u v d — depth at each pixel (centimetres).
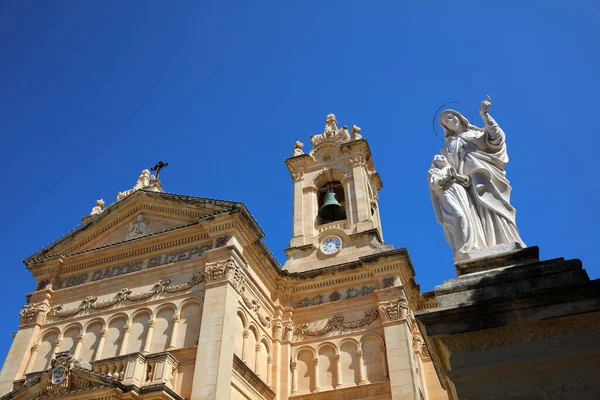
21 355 2434
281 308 2733
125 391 1812
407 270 2727
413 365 2348
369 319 2583
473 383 608
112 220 2902
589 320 604
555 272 672
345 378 2456
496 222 867
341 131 3597
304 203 3306
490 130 953
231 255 2341
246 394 2188
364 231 2970
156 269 2509
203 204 2642
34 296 2677
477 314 649
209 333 2108
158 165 3250
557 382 579
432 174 957
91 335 2409
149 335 2262
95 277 2662
